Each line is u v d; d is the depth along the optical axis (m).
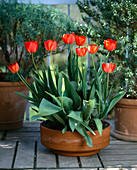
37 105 2.09
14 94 2.65
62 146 2.03
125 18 2.45
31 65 2.74
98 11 2.74
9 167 1.93
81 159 2.07
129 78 2.48
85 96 2.06
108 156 2.14
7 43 2.78
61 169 1.91
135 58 2.43
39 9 2.67
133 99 2.43
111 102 2.07
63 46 2.79
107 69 1.95
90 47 1.98
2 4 2.68
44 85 2.10
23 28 2.57
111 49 2.00
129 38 2.61
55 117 1.97
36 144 2.38
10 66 1.96
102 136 2.06
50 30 2.59
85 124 1.94
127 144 2.43
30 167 1.93
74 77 2.22
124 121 2.51
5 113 2.73
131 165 1.98
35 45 1.95
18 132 2.71
